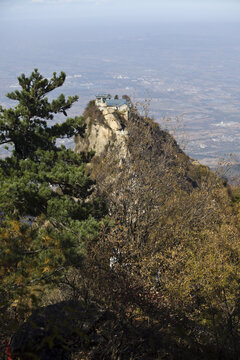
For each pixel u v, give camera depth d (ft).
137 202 61.11
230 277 46.09
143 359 23.75
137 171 64.85
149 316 29.91
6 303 24.43
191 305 38.17
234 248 57.67
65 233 31.45
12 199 38.81
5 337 24.39
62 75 55.01
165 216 64.75
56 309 23.95
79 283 36.24
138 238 55.26
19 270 26.32
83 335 19.24
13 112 50.70
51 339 17.29
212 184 68.18
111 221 41.83
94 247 38.88
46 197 39.45
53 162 47.57
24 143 51.44
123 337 25.34
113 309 27.96
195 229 61.67
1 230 27.30
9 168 45.65
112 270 34.71
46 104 54.39
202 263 46.37
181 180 74.74
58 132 54.29
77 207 40.19
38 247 29.12
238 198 109.60
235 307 30.89
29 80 53.78
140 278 36.55
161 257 44.04
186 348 25.53
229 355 24.26
